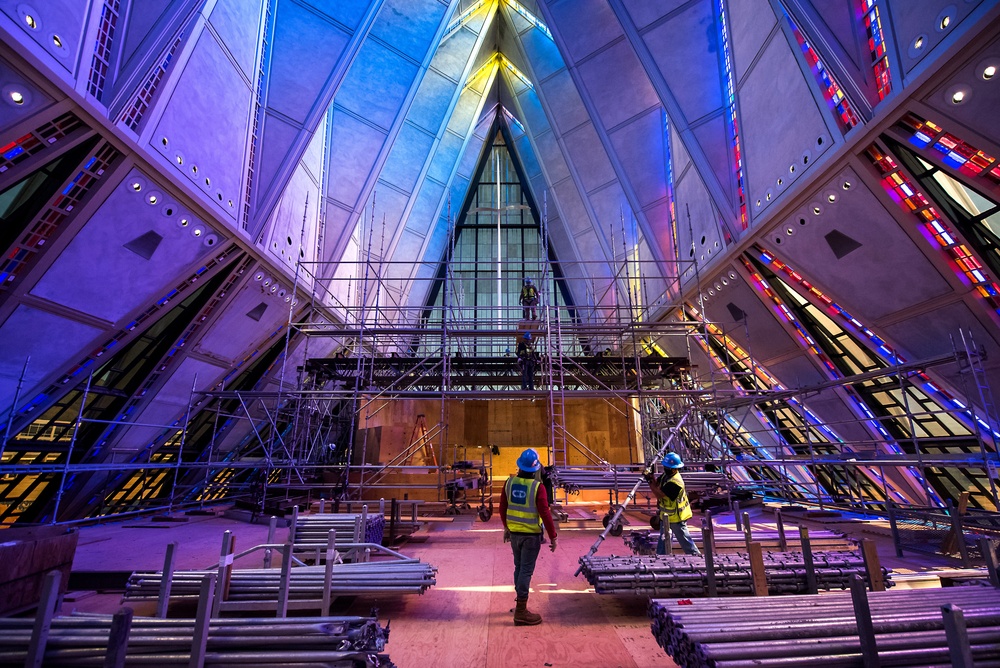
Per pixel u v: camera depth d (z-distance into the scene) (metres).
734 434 17.91
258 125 12.38
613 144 17.66
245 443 18.45
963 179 7.31
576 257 25.53
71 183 7.96
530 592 5.49
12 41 6.16
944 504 12.04
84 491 12.45
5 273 7.96
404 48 17.31
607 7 16.28
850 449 13.71
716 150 12.88
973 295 8.33
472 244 29.67
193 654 2.66
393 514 7.95
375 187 21.05
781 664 2.60
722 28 12.86
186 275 11.01
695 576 4.84
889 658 2.63
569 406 17.77
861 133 8.10
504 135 30.20
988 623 2.97
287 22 12.89
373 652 2.79
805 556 4.77
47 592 2.58
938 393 10.07
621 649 3.85
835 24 8.33
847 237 9.57
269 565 5.16
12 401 9.52
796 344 13.09
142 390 12.45
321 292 16.45
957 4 6.25
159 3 8.36
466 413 17.64
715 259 13.52
